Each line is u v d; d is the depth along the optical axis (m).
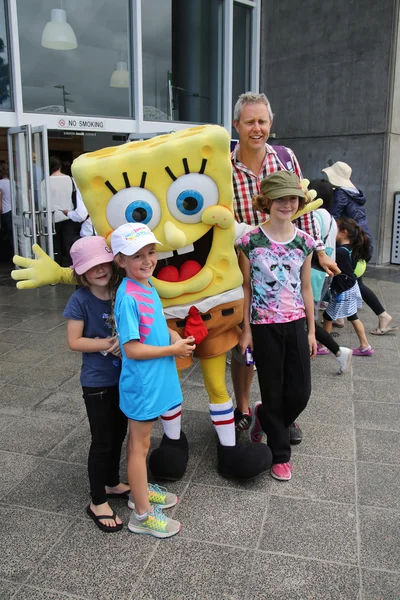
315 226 3.38
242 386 3.43
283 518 2.62
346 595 2.14
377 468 3.04
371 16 8.57
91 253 2.33
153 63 8.77
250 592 2.16
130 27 8.42
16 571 2.30
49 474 3.02
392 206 9.15
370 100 8.84
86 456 3.21
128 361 2.35
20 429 3.54
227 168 2.60
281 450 2.94
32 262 2.60
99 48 8.28
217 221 2.63
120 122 8.58
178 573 2.28
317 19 9.23
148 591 2.18
